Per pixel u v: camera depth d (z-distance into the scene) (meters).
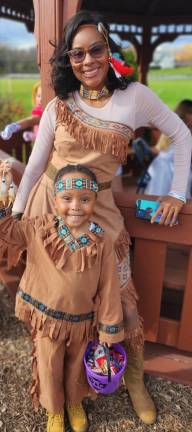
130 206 2.05
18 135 4.32
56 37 1.96
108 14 5.27
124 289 1.93
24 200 1.93
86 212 1.58
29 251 1.70
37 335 1.83
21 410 2.12
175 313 2.64
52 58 1.70
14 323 2.83
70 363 1.91
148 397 2.13
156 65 9.98
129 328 1.96
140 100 1.70
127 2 5.01
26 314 1.84
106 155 1.70
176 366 2.37
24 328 2.78
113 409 2.13
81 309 1.73
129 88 1.69
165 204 1.91
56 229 1.64
